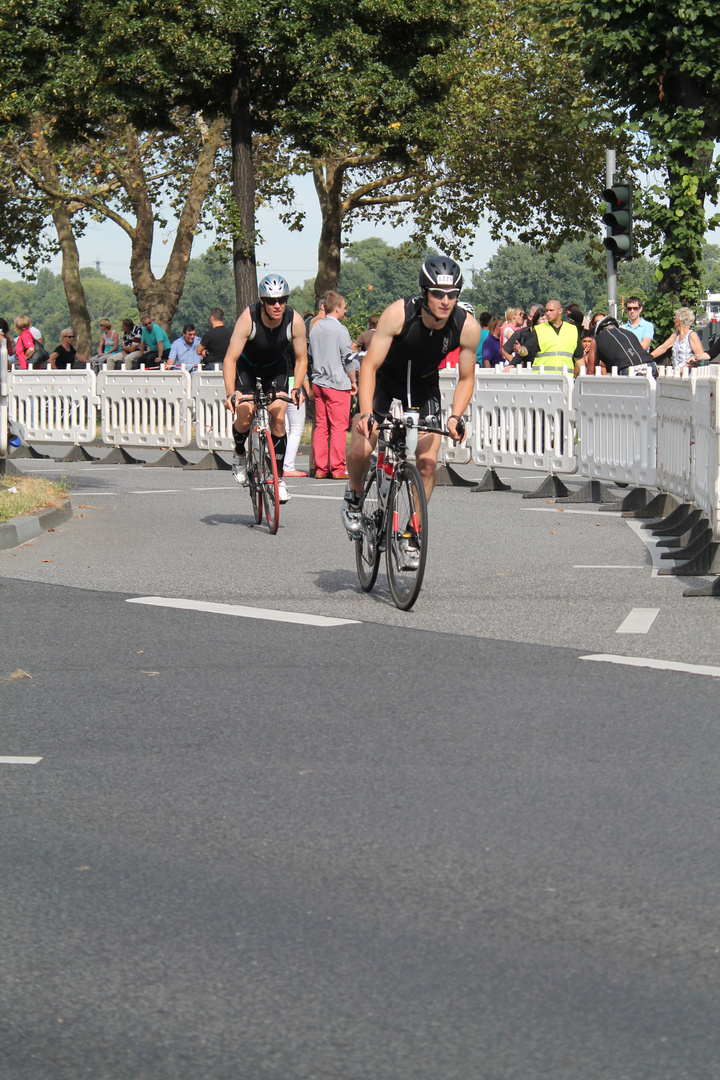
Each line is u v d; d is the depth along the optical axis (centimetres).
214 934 402
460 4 3073
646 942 392
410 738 604
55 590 1005
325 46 2784
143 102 2834
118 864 461
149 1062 329
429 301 879
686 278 2480
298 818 503
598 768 555
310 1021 347
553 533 1305
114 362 3231
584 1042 335
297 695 683
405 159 3197
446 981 369
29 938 402
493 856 461
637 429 1478
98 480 1941
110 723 638
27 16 2930
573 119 3894
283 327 1289
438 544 1234
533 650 781
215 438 2161
